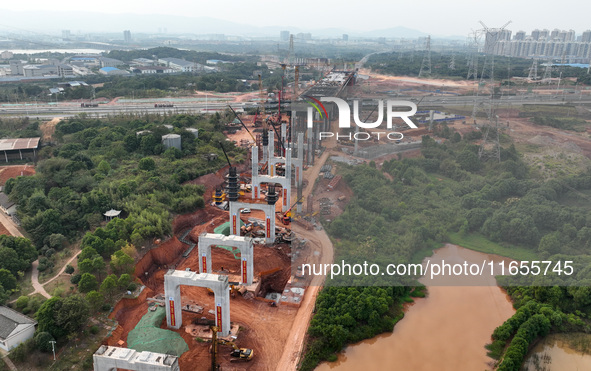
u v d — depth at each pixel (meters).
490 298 80.75
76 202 114.25
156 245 104.50
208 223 122.31
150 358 60.31
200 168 152.50
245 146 189.38
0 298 79.12
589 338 79.00
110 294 83.38
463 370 70.50
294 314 83.62
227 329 77.94
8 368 66.69
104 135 174.38
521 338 74.75
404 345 76.00
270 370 71.31
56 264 94.88
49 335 70.06
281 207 128.62
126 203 116.62
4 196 121.31
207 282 75.75
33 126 196.75
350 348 76.62
